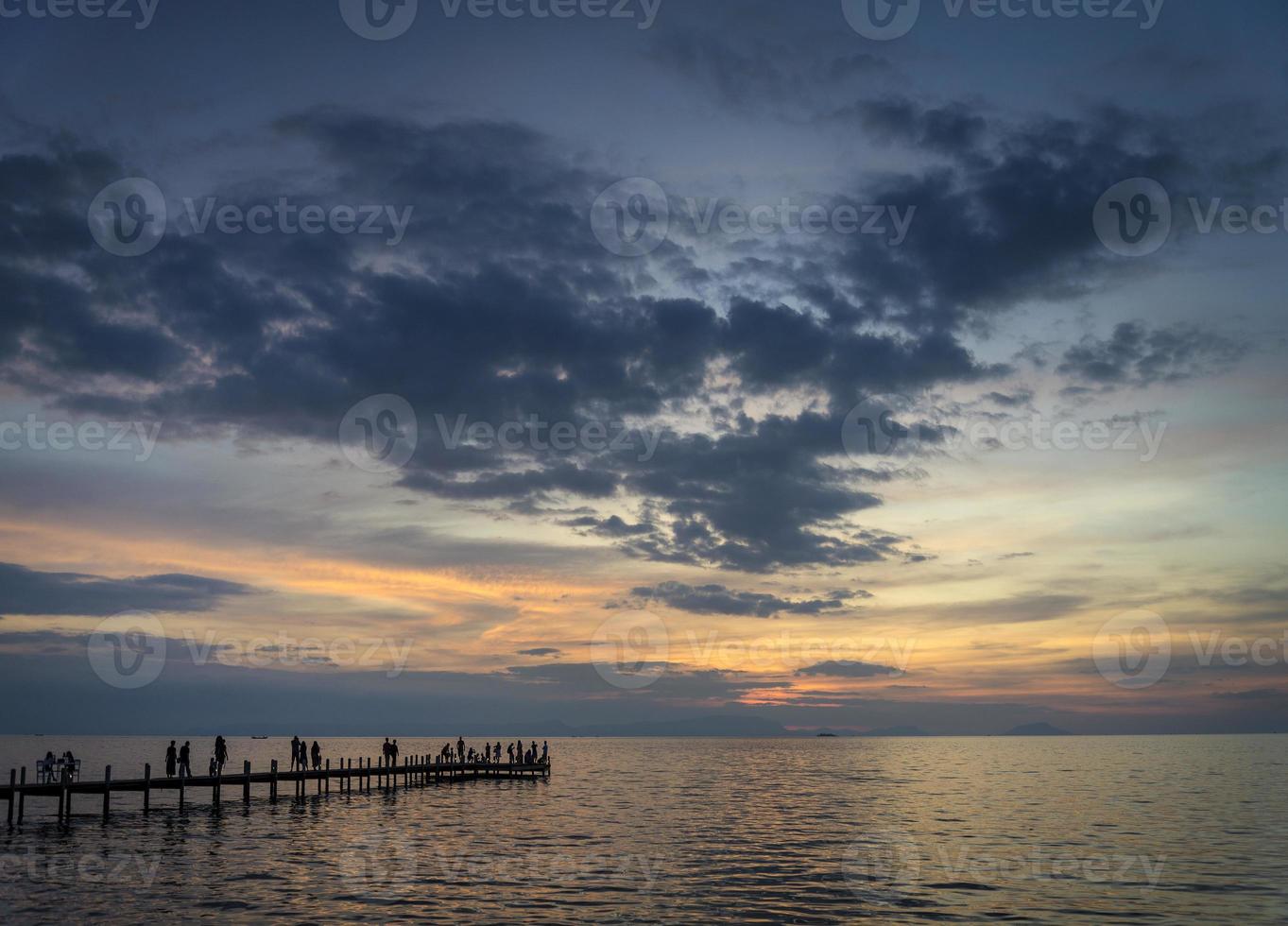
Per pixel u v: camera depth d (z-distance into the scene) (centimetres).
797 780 11812
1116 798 8381
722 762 18662
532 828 5853
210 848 4741
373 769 7888
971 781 11206
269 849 4741
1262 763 15775
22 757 16300
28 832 5175
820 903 3572
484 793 8538
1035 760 18875
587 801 7906
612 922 3256
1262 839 5416
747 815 6912
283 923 3188
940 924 3275
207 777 6212
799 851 4903
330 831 5478
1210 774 12481
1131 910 3488
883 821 6469
